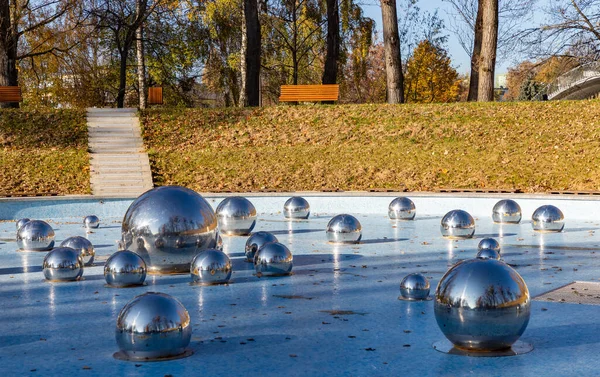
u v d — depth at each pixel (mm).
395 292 8102
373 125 25031
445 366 5137
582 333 6066
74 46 37469
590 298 7602
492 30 26688
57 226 15758
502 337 5367
